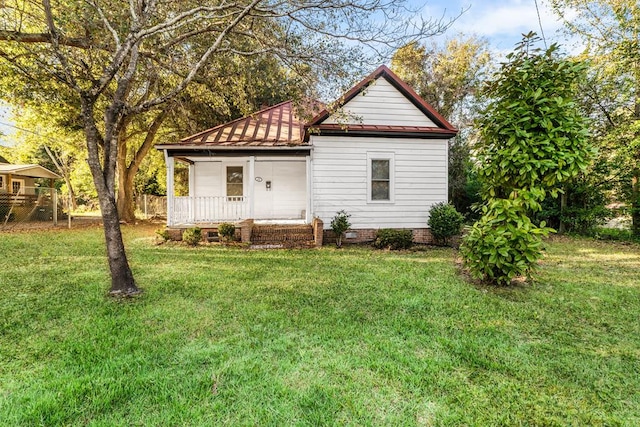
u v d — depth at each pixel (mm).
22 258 7207
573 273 6238
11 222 15680
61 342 3250
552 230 4922
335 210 9852
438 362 2934
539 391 2553
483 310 4227
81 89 4445
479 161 5812
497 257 4992
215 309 4207
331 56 6164
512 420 2223
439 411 2295
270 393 2451
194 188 12133
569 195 11914
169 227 9727
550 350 3197
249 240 9266
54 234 11359
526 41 5168
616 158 10188
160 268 6414
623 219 11375
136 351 3072
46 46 5770
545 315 4086
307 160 9750
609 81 10336
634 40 9828
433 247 9281
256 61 7410
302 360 2939
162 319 3869
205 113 14109
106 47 5191
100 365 2828
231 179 12188
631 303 4547
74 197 26203
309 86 6523
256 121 11570
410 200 10117
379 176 10070
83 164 21672
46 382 2562
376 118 9875
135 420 2166
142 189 25547
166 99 5051
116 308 4195
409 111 10000
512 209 5000
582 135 4711
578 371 2838
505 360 2996
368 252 8375
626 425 2203
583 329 3701
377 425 2143
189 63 6730
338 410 2279
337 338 3389
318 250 8617
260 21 6145
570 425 2195
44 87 8500
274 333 3492
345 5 5469
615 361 3014
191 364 2850
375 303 4457
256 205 12211
